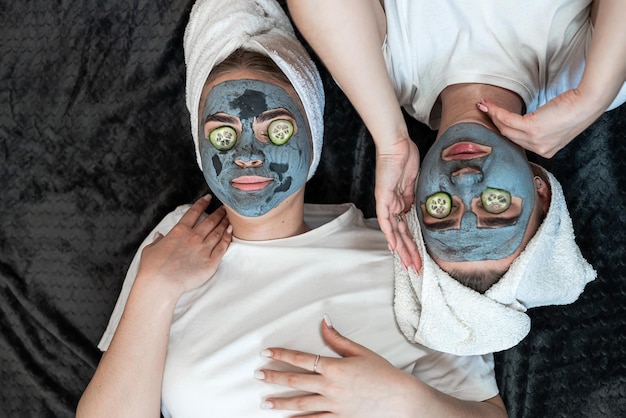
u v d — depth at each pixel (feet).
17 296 5.82
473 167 4.33
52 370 5.76
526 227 4.37
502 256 4.40
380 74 4.18
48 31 5.96
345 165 5.74
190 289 4.77
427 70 4.90
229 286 4.86
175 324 4.83
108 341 5.16
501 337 4.62
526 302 4.75
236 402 4.61
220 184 4.67
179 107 5.83
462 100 4.72
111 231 5.80
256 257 4.91
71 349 5.72
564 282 4.74
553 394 5.46
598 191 5.50
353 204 5.49
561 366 5.46
